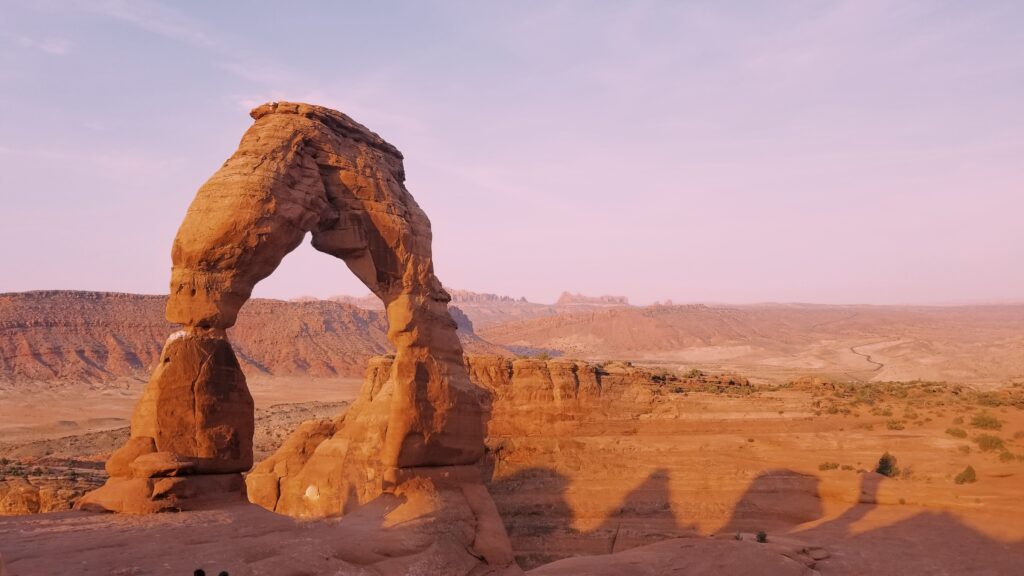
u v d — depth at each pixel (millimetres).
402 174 25906
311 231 22859
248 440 20625
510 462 47906
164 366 19609
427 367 23625
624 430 52250
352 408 40500
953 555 33656
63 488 38938
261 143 21109
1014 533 35938
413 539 20000
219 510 19047
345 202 22984
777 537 36844
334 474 31359
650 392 55750
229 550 15898
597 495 44750
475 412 24766
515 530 42719
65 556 14430
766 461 47906
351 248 23078
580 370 54844
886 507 41688
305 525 19172
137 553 15000
